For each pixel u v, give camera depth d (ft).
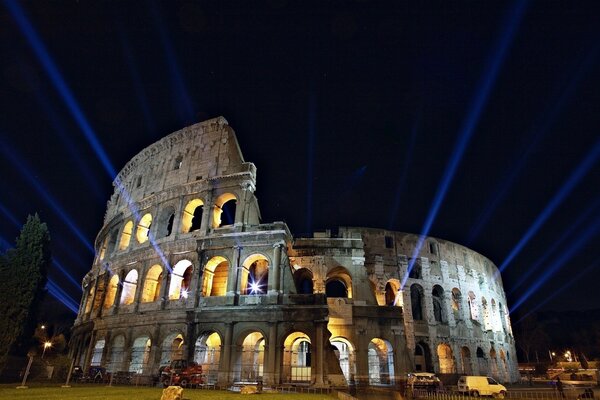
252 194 175.94
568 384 190.70
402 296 210.38
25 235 145.59
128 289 188.24
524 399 126.62
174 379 130.82
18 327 133.18
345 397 94.22
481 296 251.39
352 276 176.14
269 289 152.05
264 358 141.79
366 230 221.87
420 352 205.98
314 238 184.24
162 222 187.21
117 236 213.25
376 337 163.32
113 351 172.96
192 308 154.30
